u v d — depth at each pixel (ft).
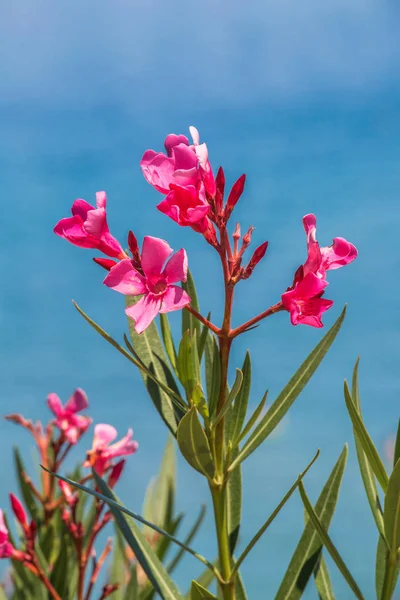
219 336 3.47
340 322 3.55
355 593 3.45
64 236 3.53
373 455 3.45
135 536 3.63
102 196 3.53
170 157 3.55
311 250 3.42
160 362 3.68
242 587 3.69
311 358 3.56
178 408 3.65
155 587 3.60
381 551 3.57
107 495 3.64
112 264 3.52
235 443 3.54
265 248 3.46
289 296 3.39
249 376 3.62
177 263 3.39
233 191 3.49
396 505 3.39
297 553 3.63
